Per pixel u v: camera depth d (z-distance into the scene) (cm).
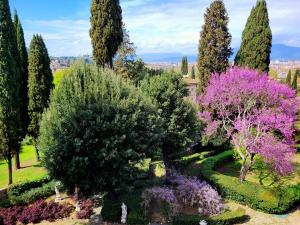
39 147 1756
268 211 2080
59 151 1658
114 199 2052
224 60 3569
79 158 1622
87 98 1769
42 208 2038
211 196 2064
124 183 1845
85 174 1728
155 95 2617
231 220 1906
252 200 2139
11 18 3027
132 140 1795
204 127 3138
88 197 2211
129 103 1833
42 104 3033
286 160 2361
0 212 1973
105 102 1761
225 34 3509
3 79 2414
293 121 2661
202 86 3616
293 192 2177
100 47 3173
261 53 3594
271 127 2447
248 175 2784
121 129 1736
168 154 2795
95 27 3155
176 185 2342
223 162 3141
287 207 2080
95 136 1712
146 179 2388
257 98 2550
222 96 2686
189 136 2758
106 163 1739
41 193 2239
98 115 1714
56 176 1758
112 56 3297
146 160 2730
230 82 2627
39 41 2984
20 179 2662
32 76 2989
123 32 3525
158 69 3466
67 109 1714
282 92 2517
